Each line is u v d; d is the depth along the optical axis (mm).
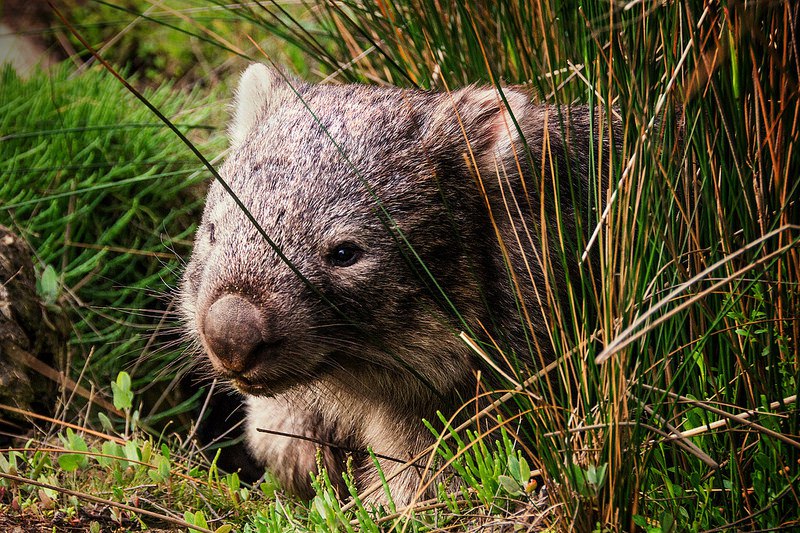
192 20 6816
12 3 7652
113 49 7527
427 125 4031
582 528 3129
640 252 3184
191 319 4379
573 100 4484
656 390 3211
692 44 3383
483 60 4797
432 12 4961
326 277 3764
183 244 5801
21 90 6293
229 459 5695
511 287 3955
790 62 3469
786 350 3395
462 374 4012
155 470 4078
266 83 4500
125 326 5441
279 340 3686
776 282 3312
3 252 4875
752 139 3447
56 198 5555
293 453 4781
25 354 4758
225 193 3969
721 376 3471
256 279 3691
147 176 5613
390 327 3885
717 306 3477
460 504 3615
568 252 3955
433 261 3885
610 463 3080
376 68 5469
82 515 3807
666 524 3086
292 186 3816
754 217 3410
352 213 3783
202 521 3729
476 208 3996
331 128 3980
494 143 4039
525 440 3969
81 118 5957
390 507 3562
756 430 3184
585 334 3350
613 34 3682
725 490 3363
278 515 3676
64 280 5418
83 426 4902
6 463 3918
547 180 4012
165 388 5527
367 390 4223
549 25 4441
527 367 3906
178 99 6602
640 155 3223
